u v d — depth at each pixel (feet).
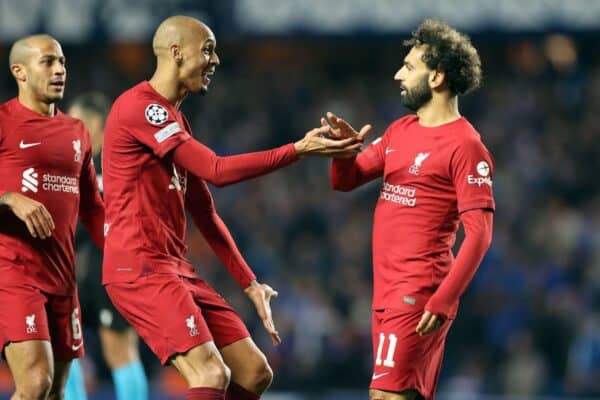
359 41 160.76
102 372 151.74
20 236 74.28
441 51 70.44
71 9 159.43
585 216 178.19
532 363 157.28
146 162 69.92
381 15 160.15
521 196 183.21
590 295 166.61
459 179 69.00
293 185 189.26
